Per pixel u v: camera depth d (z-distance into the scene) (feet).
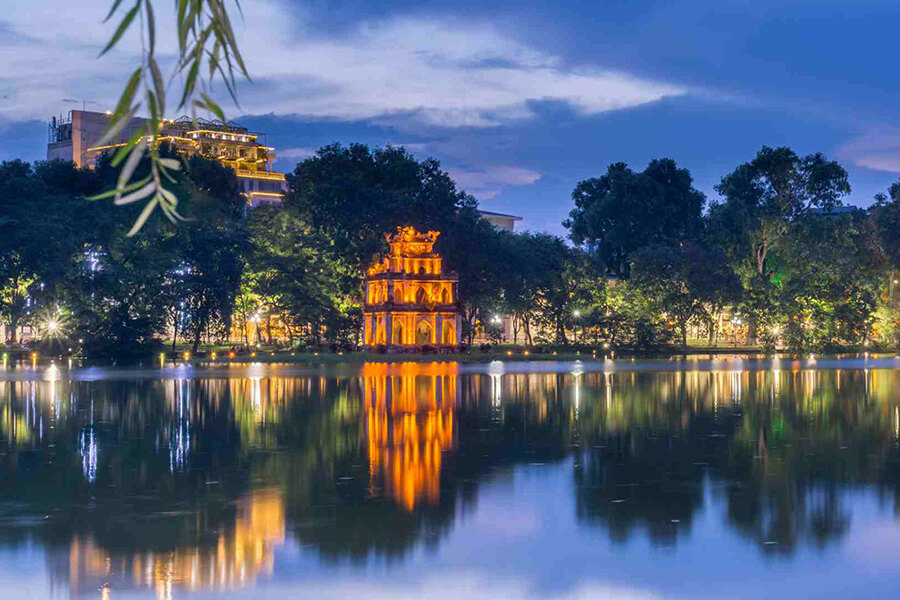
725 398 263.70
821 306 624.59
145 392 280.31
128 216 513.45
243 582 83.25
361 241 611.06
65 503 115.96
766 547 95.20
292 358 507.71
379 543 97.09
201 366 431.43
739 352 626.64
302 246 593.83
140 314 490.08
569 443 170.09
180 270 508.94
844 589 81.71
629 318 606.96
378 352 552.41
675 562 90.27
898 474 136.36
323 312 571.28
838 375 377.09
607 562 90.33
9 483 129.49
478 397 267.18
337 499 118.62
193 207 554.05
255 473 137.59
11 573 85.92
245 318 580.30
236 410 227.40
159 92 25.29
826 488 125.59
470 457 153.28
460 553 93.30
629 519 107.76
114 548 94.48
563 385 317.22
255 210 644.27
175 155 591.78
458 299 585.22
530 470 140.46
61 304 483.51
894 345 647.56
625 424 199.52
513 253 623.36
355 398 261.85
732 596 80.07
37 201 530.27
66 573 85.71
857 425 197.16
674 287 622.13
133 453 157.07
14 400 252.42
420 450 161.27
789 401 253.65
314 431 187.11
